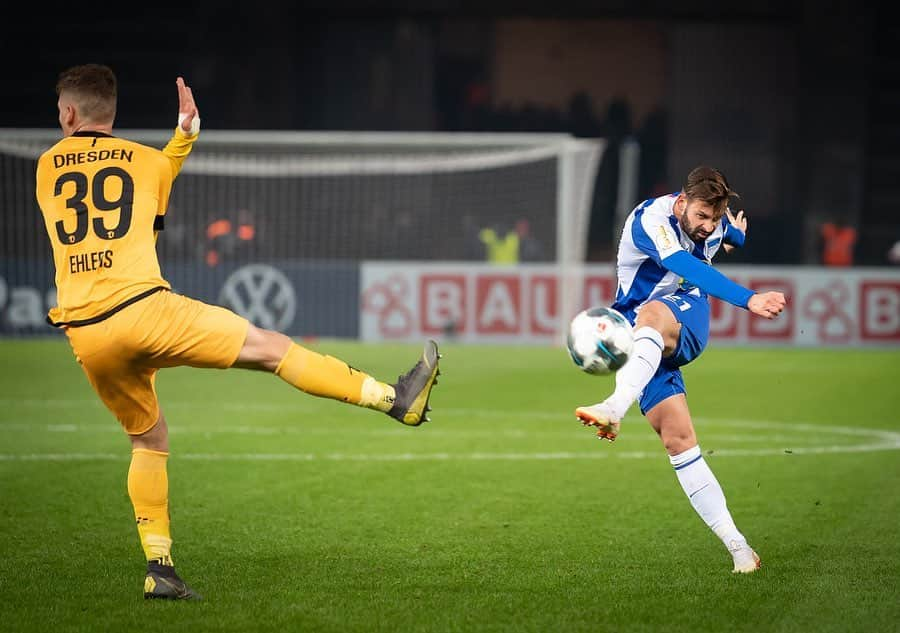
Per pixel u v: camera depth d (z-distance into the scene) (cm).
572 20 10950
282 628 1546
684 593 1728
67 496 2517
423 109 10906
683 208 1867
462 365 5562
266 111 9800
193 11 10200
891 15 10288
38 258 7356
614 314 1753
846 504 2456
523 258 7775
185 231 7475
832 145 9825
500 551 2025
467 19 10438
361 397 1653
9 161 7300
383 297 6750
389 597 1706
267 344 1620
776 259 9625
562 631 1534
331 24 10719
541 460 3023
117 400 1655
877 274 6681
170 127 9875
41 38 10138
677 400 1892
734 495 2567
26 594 1722
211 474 2800
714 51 10712
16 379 4912
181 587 1697
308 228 7750
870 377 5141
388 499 2503
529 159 7650
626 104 10569
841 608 1644
